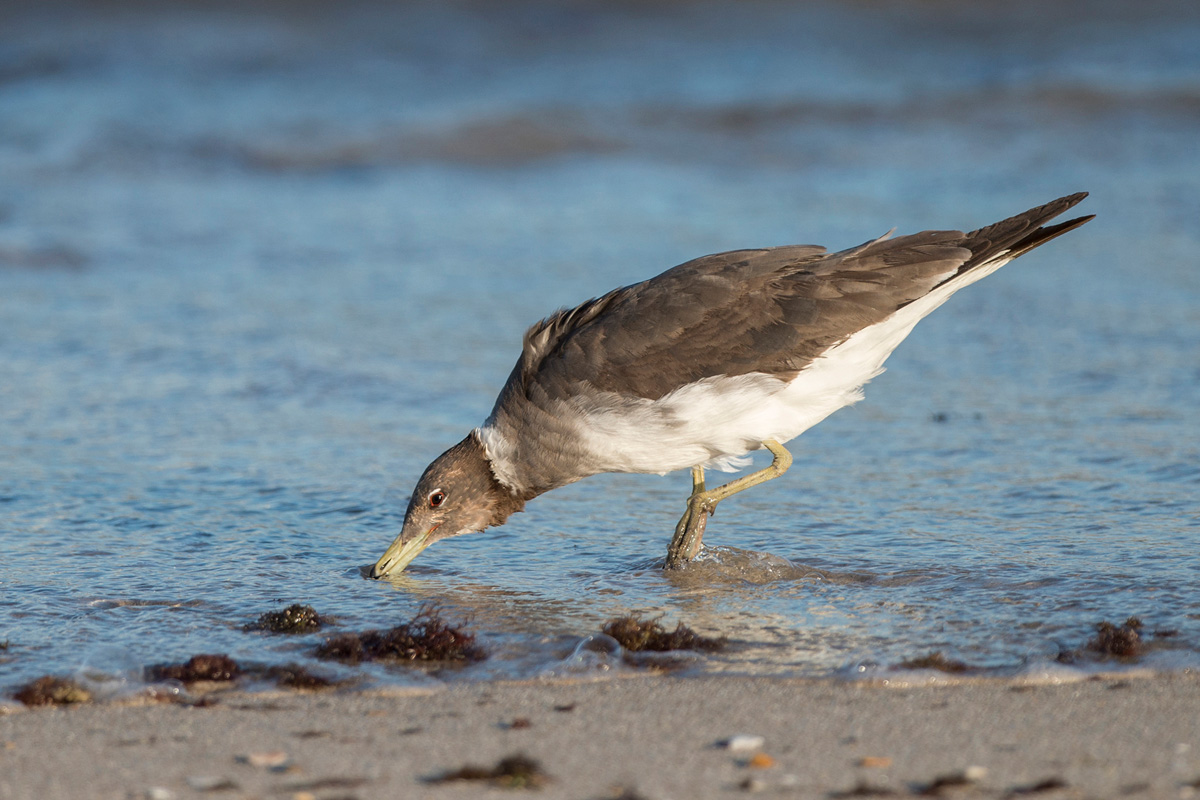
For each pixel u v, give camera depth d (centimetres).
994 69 3762
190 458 1379
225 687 852
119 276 2127
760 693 823
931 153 3025
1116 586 1005
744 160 3009
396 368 1706
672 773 702
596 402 1070
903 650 891
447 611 1000
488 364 1731
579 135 3130
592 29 4191
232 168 2844
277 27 4034
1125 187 2670
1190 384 1579
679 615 984
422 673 874
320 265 2219
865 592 1020
